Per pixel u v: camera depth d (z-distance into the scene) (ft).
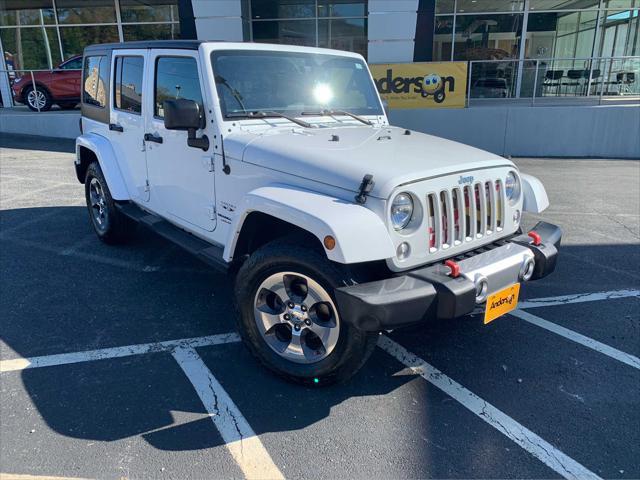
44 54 59.36
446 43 52.54
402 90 39.60
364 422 9.02
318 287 8.97
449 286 8.34
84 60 17.66
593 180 30.14
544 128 39.40
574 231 20.22
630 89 41.81
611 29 51.96
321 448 8.39
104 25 58.29
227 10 44.01
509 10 51.21
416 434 8.72
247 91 11.64
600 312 13.28
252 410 9.30
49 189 26.89
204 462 8.06
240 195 10.93
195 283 14.92
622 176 31.40
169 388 9.91
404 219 8.76
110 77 15.49
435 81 39.22
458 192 9.47
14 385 9.95
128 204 16.26
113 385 9.99
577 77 41.50
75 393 9.73
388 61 43.73
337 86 13.44
